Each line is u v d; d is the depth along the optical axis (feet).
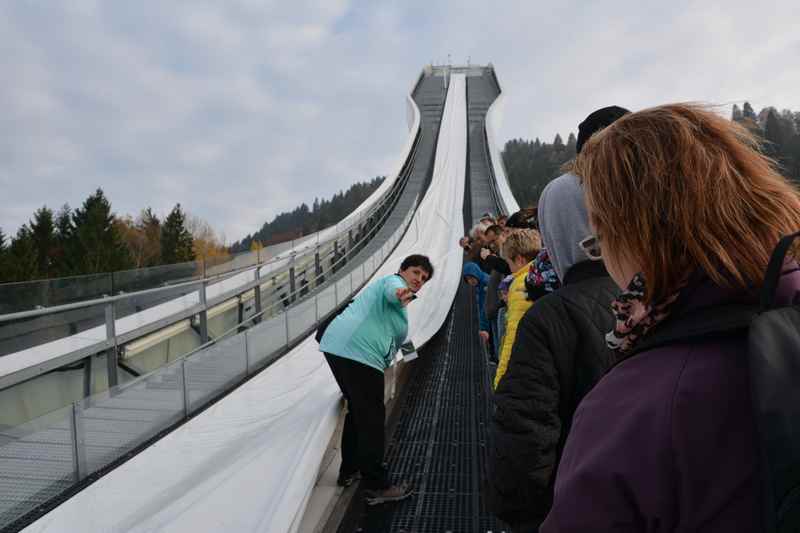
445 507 10.27
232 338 18.69
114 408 12.48
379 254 48.67
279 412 12.27
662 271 2.41
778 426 1.75
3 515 9.61
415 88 160.25
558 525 2.43
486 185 94.38
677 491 2.14
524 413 5.03
